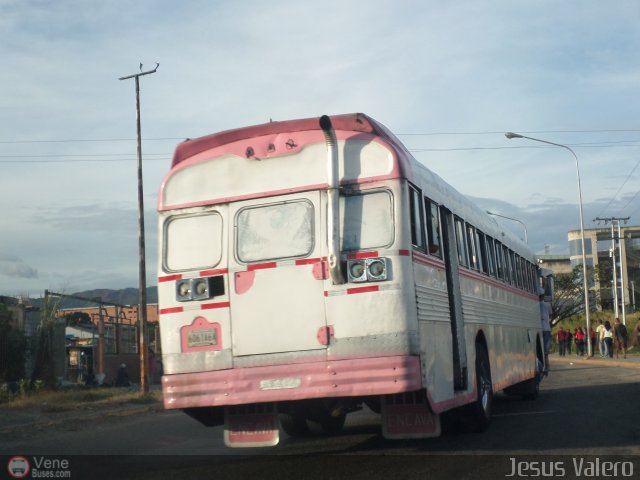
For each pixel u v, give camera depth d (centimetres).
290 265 830
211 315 851
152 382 3456
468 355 1058
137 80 2558
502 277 1427
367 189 820
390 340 792
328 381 801
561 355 4925
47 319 2509
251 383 824
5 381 2277
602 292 7825
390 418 857
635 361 3253
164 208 888
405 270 802
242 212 859
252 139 872
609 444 937
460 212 1120
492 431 1110
